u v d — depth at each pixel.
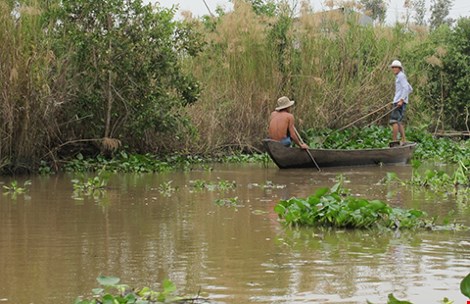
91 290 5.29
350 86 20.59
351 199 8.25
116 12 15.63
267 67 19.20
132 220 8.38
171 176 14.05
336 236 7.45
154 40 16.19
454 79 25.81
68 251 6.64
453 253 6.57
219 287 5.35
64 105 15.23
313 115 19.44
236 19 19.23
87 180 12.83
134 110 16.12
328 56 20.30
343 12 21.06
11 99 13.33
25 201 10.02
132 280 5.58
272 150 15.47
